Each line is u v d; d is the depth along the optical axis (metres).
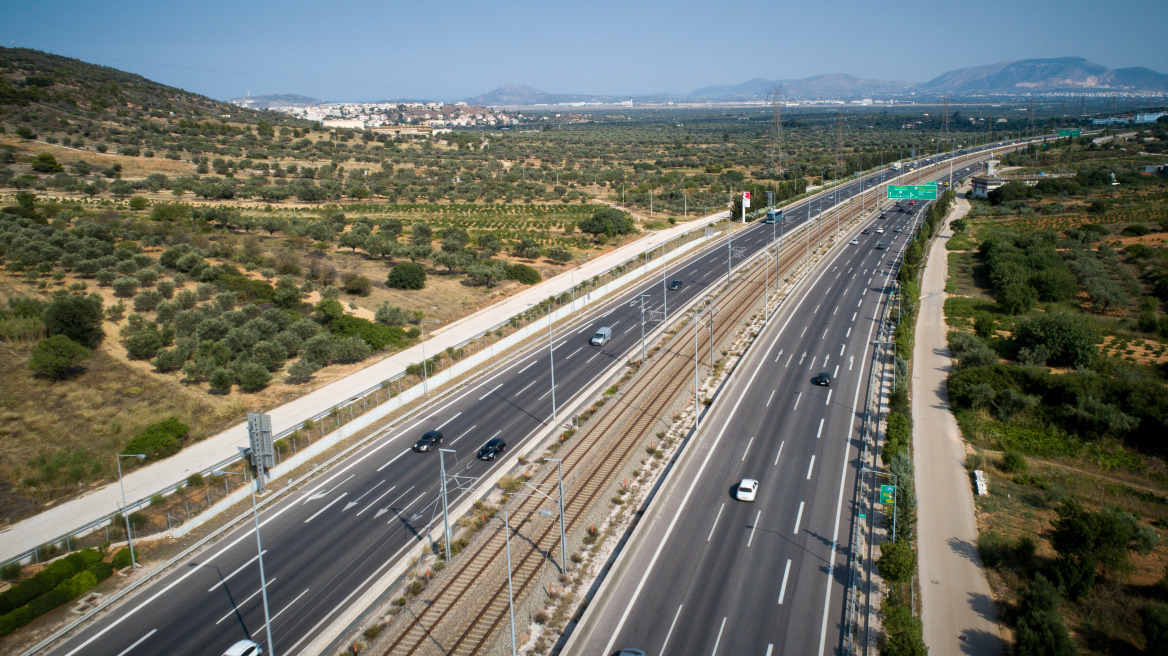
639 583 41.50
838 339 85.19
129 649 38.50
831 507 49.12
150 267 95.12
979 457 56.00
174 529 49.41
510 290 107.19
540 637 37.78
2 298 80.44
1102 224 140.50
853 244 139.50
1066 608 39.25
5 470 54.28
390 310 90.06
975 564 43.31
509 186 196.50
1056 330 74.75
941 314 94.31
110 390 66.62
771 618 38.22
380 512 51.59
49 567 44.00
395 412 68.94
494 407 69.44
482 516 50.09
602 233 142.25
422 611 40.56
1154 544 43.59
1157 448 57.31
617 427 63.22
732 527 47.00
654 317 97.06
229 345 74.94
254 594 42.94
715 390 70.62
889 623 36.97
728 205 183.38
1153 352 76.50
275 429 62.56
